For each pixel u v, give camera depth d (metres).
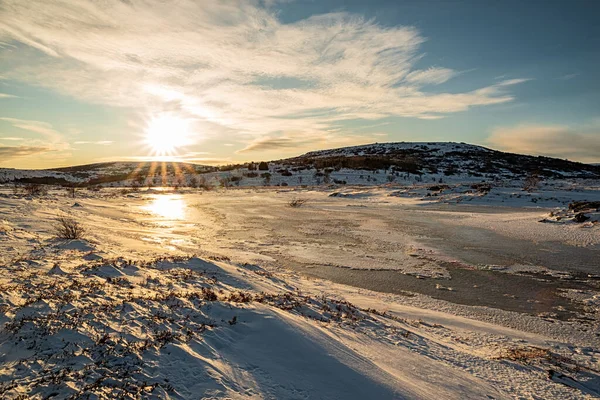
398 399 5.15
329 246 22.16
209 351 5.66
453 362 7.43
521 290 14.46
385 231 27.00
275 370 5.41
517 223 28.28
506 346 8.98
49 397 4.18
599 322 11.43
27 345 5.29
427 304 12.91
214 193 66.62
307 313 8.93
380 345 7.62
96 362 4.95
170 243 21.14
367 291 13.93
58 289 8.23
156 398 4.36
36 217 22.36
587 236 22.81
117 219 29.45
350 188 66.56
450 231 26.53
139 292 8.71
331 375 5.48
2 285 8.41
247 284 11.35
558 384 6.91
